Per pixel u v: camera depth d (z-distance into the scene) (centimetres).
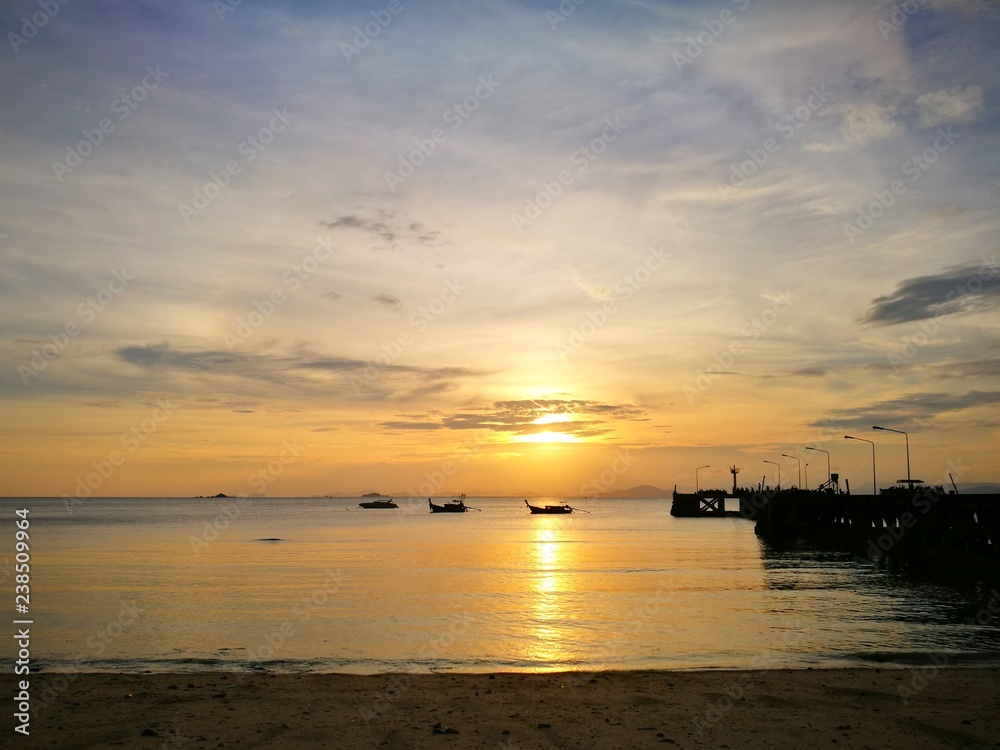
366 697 1641
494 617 3083
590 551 7138
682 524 14288
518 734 1358
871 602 3544
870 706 1554
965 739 1323
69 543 8019
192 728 1383
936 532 5209
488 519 17650
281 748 1270
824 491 9219
